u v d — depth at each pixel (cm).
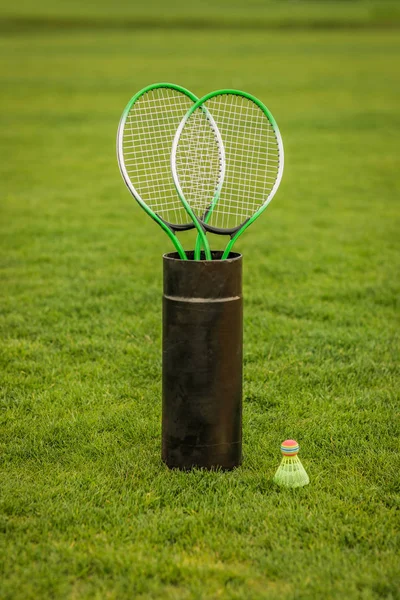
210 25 6250
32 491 408
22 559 351
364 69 3294
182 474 422
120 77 2972
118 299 730
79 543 364
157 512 389
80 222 1068
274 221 1084
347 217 1109
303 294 753
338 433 478
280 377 564
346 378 568
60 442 466
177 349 412
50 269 834
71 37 5025
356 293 754
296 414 506
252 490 411
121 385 548
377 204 1198
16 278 801
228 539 367
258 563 351
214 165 518
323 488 414
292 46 4469
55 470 432
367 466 438
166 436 429
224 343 412
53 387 547
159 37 5103
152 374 570
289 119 2080
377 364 585
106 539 367
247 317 686
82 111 2244
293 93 2573
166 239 977
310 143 1759
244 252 917
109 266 848
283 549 359
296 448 416
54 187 1325
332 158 1593
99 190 1303
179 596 329
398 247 936
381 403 523
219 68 3281
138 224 1061
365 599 327
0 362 587
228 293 409
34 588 334
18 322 668
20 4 7875
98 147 1733
